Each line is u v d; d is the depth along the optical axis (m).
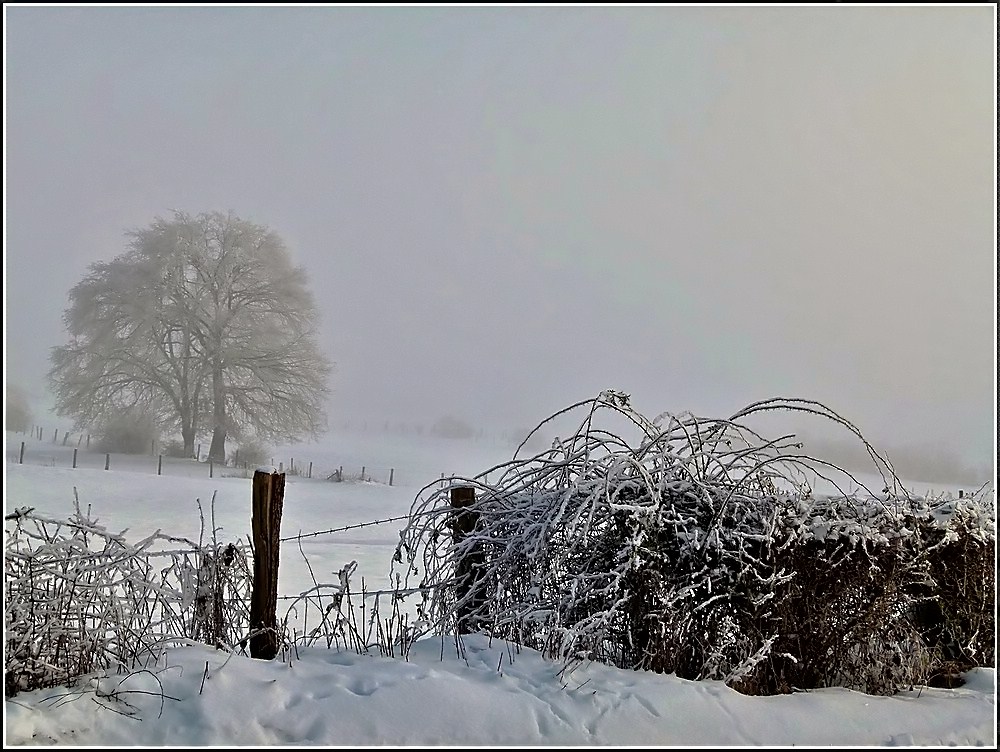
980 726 4.18
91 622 4.42
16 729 3.60
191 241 41.28
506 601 5.12
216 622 4.68
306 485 27.42
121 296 39.38
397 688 4.07
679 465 4.93
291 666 4.33
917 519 4.97
